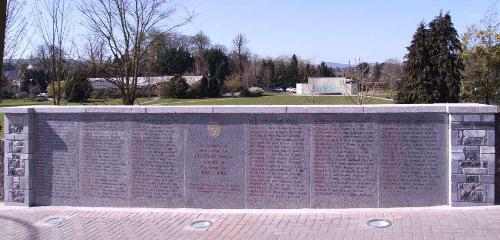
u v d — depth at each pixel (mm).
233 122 9195
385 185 8727
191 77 60219
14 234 8492
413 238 7000
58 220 9195
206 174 9352
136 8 19844
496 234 6953
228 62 78562
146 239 7797
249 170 9156
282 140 9008
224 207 9289
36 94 37469
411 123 8625
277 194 9062
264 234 7668
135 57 19812
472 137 8336
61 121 10172
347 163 8820
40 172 10359
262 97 63500
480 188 8367
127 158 9750
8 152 10406
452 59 36562
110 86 24469
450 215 7973
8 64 20766
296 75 86375
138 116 9656
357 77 35250
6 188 10453
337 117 8812
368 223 7848
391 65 45438
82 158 10047
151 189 9641
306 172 8945
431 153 8594
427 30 37469
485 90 26172
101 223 8844
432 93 36906
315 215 8477
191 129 9398
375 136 8727
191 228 8234
